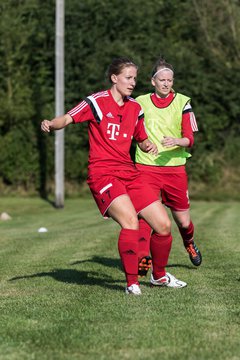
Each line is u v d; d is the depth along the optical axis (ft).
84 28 231.09
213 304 47.98
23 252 84.53
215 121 232.12
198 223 131.64
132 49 230.48
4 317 44.37
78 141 230.48
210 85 230.89
